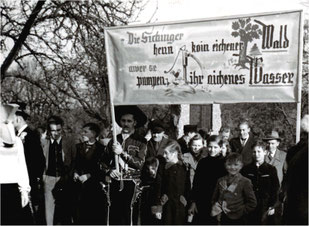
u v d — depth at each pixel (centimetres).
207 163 693
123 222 749
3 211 768
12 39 897
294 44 643
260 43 660
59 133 827
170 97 711
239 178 676
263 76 659
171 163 718
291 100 646
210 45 687
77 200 800
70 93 848
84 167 792
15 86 890
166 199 716
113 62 741
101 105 826
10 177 721
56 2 862
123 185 748
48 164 823
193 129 733
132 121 760
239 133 702
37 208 826
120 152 738
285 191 655
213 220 688
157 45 714
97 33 837
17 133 838
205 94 692
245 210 672
